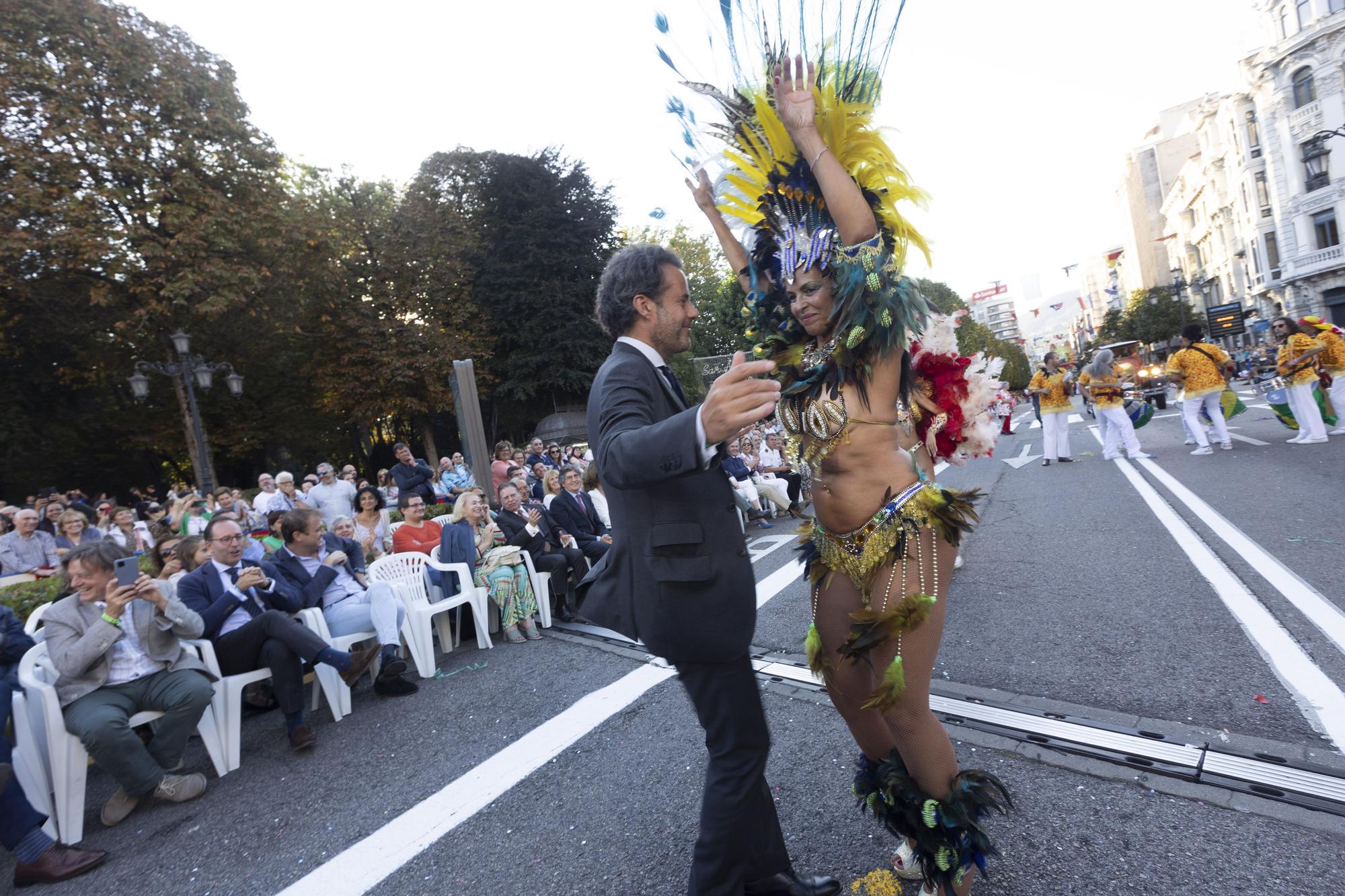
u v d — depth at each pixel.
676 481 1.65
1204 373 9.00
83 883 2.67
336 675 4.09
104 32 16.97
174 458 25.42
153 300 18.08
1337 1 30.78
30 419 21.73
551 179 30.92
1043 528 6.16
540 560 5.60
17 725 3.08
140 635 3.42
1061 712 2.82
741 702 1.71
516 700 3.91
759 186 2.02
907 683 1.71
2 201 15.81
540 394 30.91
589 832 2.49
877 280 1.69
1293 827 2.00
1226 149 41.31
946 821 1.69
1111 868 1.94
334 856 2.60
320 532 4.68
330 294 24.52
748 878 1.78
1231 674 2.95
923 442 2.57
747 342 2.16
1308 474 6.78
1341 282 33.06
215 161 19.03
